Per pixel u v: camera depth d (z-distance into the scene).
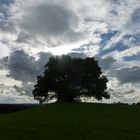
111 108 83.25
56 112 74.94
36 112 77.94
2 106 146.25
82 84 112.38
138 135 43.59
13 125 53.22
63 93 109.69
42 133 44.91
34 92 113.56
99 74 115.38
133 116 67.00
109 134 44.19
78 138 41.41
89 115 68.00
